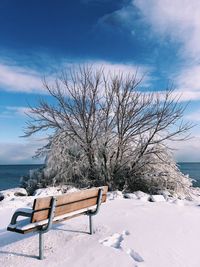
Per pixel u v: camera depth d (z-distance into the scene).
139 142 13.05
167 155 13.35
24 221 4.70
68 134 13.17
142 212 7.63
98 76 13.31
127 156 13.10
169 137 12.96
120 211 7.67
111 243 5.36
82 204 5.54
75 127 13.21
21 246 5.07
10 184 25.98
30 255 4.75
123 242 5.30
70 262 4.54
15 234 5.84
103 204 8.74
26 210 4.61
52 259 4.62
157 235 5.79
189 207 8.92
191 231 6.25
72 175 13.29
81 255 4.75
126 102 12.89
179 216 7.39
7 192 11.75
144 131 12.85
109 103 13.11
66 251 4.89
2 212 8.54
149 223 6.53
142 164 12.86
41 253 4.65
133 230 5.96
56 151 13.21
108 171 12.90
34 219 4.45
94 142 13.07
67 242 5.23
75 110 13.07
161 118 12.68
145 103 12.93
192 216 7.51
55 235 5.50
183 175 13.63
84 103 12.94
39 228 4.69
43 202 4.56
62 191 11.95
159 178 12.87
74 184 12.98
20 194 11.99
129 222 6.51
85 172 13.30
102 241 5.32
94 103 13.03
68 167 13.02
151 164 13.05
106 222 6.46
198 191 14.32
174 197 11.66
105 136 12.98
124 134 12.88
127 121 12.78
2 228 6.76
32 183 13.73
